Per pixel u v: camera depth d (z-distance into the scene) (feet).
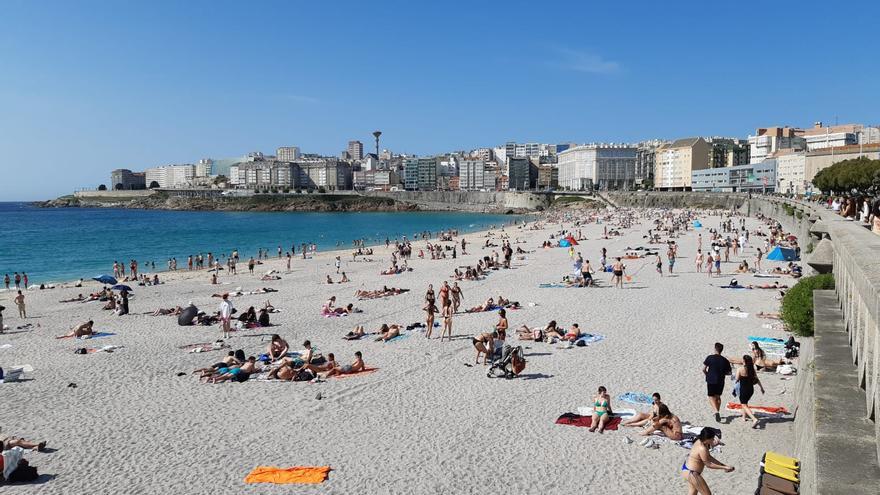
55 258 313.94
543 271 196.65
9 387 82.12
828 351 47.06
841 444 32.35
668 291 147.54
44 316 138.51
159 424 67.82
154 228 579.07
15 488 53.31
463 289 163.12
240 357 90.89
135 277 207.82
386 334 105.70
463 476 54.49
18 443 60.59
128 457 59.36
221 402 74.64
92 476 55.42
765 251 225.15
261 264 260.01
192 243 406.41
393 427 65.92
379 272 214.28
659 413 61.31
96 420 69.36
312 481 53.67
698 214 515.50
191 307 124.26
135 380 84.33
